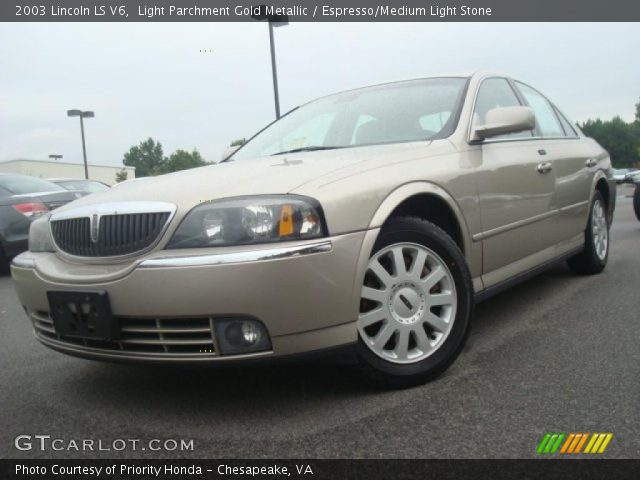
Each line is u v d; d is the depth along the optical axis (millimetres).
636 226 9305
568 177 4219
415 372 2621
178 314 2271
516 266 3572
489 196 3201
